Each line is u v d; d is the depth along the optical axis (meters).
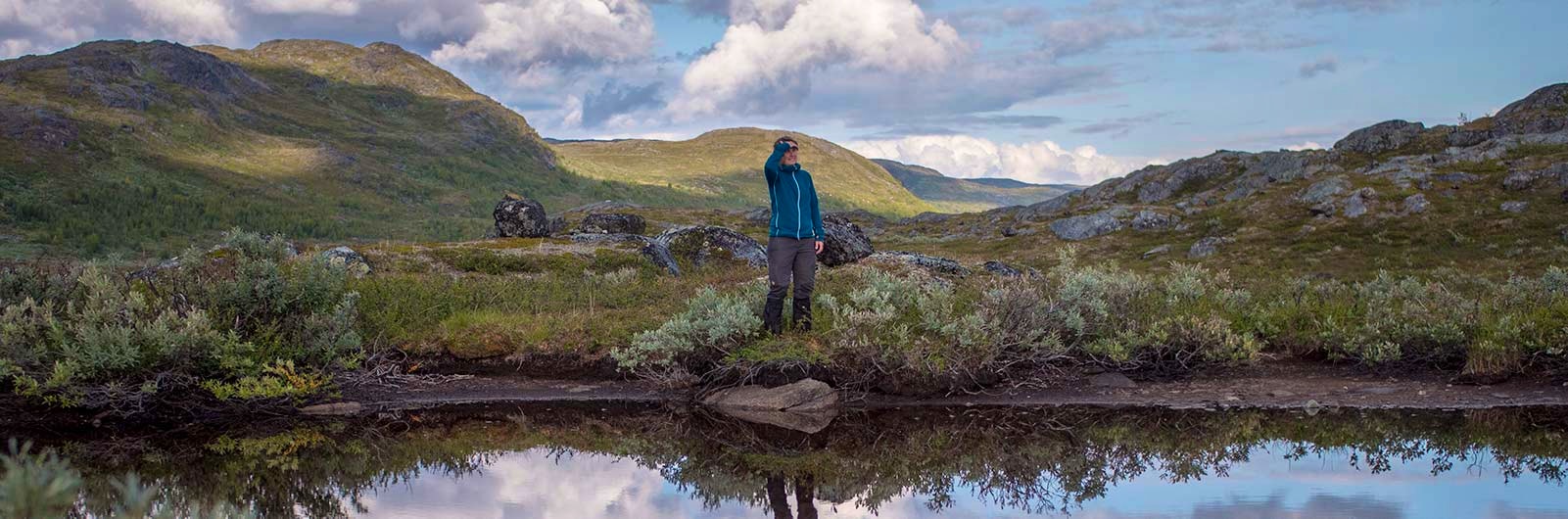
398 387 9.84
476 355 10.41
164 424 8.61
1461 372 9.40
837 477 7.04
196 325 8.62
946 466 7.30
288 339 9.66
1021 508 6.14
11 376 8.41
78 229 163.88
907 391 9.52
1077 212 63.94
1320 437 7.90
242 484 6.73
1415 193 43.62
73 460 7.32
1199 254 42.88
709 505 6.30
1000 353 9.66
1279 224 45.09
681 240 22.59
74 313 9.00
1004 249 53.06
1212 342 10.11
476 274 16.81
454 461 7.51
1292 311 11.42
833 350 9.52
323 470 7.20
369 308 11.19
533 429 8.59
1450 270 31.86
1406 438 7.77
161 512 2.08
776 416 8.95
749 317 9.72
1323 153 56.88
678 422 8.80
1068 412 8.89
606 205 107.62
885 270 15.45
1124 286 11.02
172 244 170.25
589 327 10.68
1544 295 11.39
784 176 9.61
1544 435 7.70
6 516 1.81
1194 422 8.48
